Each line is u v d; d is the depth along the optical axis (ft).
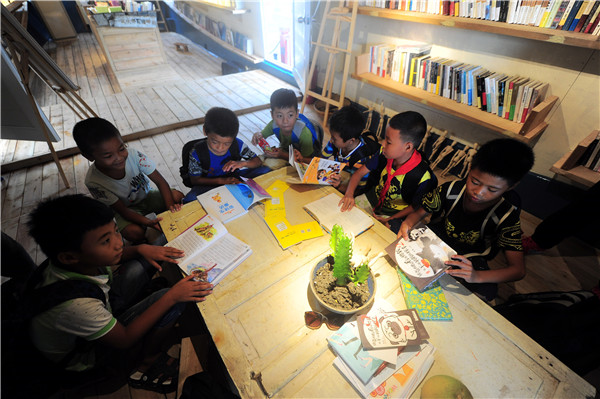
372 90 11.11
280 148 7.16
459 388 2.56
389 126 4.64
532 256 6.70
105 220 2.97
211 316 3.11
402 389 2.55
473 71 7.71
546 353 2.83
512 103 7.10
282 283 3.44
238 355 2.80
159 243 5.72
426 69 8.61
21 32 6.62
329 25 11.69
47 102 13.44
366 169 5.61
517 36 6.49
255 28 15.56
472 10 7.20
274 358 2.79
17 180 8.79
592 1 5.47
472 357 2.81
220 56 20.57
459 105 8.14
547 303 3.93
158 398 3.95
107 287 3.45
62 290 2.89
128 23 15.57
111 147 4.60
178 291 3.32
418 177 5.05
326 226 4.21
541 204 7.74
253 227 4.20
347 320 3.09
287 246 3.87
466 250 4.79
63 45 21.54
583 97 6.42
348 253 2.97
